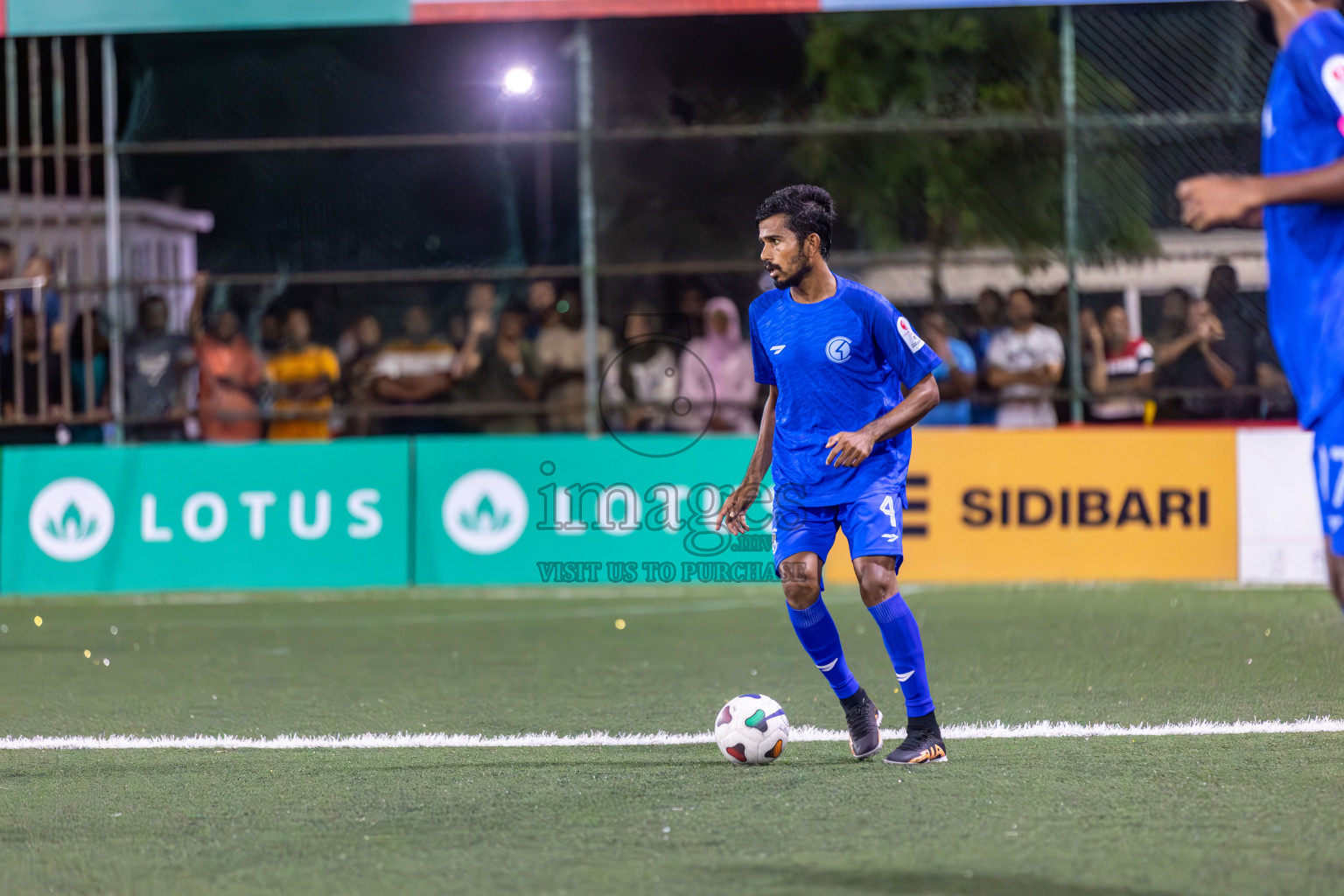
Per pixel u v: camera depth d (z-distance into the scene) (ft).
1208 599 91.76
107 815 38.75
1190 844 33.68
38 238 105.81
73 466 106.52
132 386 107.86
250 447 106.11
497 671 67.77
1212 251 106.32
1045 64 110.93
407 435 112.06
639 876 31.60
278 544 105.70
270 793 41.32
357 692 61.87
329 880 31.91
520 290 121.60
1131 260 106.52
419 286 121.70
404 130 120.37
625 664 69.51
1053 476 102.53
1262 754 44.88
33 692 62.39
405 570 105.09
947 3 98.12
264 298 121.39
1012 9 111.04
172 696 60.95
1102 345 105.40
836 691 45.11
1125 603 90.53
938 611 87.86
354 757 47.01
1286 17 32.24
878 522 43.55
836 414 43.62
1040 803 38.17
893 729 50.80
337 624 87.15
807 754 46.16
